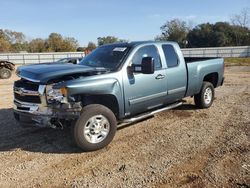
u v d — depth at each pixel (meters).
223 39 66.62
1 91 12.63
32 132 6.16
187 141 5.46
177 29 71.81
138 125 6.51
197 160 4.61
